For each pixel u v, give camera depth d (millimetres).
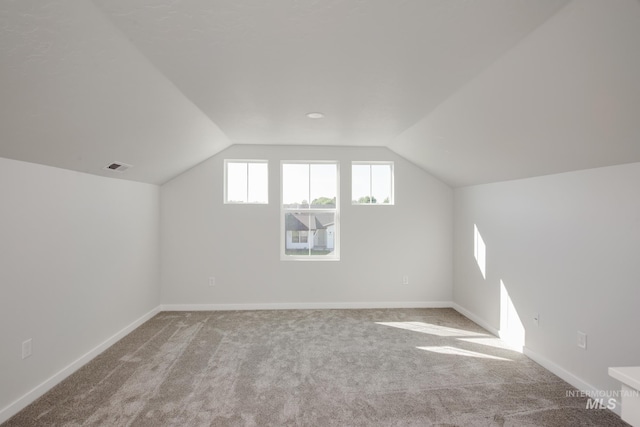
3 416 2197
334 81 2402
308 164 4969
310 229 4961
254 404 2416
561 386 2652
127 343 3537
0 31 1391
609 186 2346
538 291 3076
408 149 4430
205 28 1689
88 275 3125
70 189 2879
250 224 4793
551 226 2914
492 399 2475
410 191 4926
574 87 1819
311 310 4758
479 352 3322
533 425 2162
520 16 1553
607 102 1776
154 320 4293
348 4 1515
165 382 2719
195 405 2398
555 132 2305
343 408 2369
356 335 3781
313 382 2730
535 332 3119
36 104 1884
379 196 4969
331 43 1864
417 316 4488
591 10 1375
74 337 2924
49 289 2627
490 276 3900
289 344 3518
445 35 1764
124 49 1819
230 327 4039
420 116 3232
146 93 2332
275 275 4824
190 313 4594
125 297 3791
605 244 2377
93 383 2697
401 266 4922
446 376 2830
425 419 2238
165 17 1581
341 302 4871
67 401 2438
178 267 4738
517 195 3404
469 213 4438
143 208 4219
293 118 3371
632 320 2188
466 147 3381
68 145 2484
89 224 3143
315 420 2234
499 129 2699
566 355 2734
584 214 2559
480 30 1701
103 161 3047
